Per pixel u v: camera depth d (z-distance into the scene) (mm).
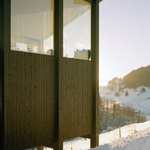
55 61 6074
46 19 6000
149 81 106000
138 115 47031
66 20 6422
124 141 4750
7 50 4941
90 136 7168
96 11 7152
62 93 6129
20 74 5227
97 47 7180
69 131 6340
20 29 5367
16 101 5129
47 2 6039
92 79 7164
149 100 79562
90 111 7078
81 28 6867
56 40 6074
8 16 4973
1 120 4883
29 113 5418
